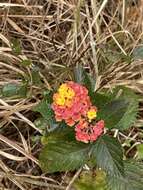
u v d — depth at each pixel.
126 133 0.35
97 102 0.28
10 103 0.35
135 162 0.30
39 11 0.40
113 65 0.36
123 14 0.39
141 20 0.39
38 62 0.37
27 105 0.34
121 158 0.27
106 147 0.28
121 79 0.36
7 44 0.37
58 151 0.29
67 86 0.26
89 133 0.27
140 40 0.38
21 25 0.40
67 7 0.40
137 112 0.32
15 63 0.37
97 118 0.27
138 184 0.30
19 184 0.33
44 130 0.33
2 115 0.34
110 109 0.27
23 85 0.32
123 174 0.27
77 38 0.39
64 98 0.26
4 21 0.38
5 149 0.34
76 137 0.27
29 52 0.38
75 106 0.26
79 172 0.32
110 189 0.30
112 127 0.28
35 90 0.35
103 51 0.36
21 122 0.35
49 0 0.39
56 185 0.33
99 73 0.36
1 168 0.33
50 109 0.29
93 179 0.32
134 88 0.36
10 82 0.35
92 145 0.28
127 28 0.39
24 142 0.34
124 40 0.38
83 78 0.30
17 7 0.40
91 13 0.40
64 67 0.36
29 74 0.34
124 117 0.30
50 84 0.36
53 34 0.37
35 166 0.34
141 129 0.35
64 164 0.29
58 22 0.38
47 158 0.29
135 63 0.36
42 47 0.38
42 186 0.33
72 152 0.29
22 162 0.34
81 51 0.38
